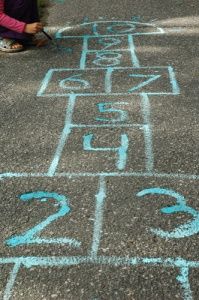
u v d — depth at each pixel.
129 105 4.26
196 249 2.68
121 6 7.21
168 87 4.57
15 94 4.60
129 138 3.75
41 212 3.02
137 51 5.50
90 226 2.88
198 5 7.06
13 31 5.63
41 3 7.39
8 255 2.70
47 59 5.41
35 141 3.78
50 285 2.50
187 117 4.02
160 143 3.67
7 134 3.90
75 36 6.08
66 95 4.52
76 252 2.70
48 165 3.46
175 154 3.52
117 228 2.85
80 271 2.58
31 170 3.42
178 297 2.40
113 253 2.68
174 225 2.86
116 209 3.01
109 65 5.16
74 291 2.46
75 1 7.61
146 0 7.45
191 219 2.90
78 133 3.86
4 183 3.30
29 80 4.89
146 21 6.51
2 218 2.98
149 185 3.21
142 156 3.52
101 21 6.60
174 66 5.05
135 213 2.96
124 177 3.30
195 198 3.08
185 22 6.37
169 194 3.12
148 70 4.98
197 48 5.50
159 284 2.48
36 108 4.30
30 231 2.86
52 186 3.25
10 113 4.24
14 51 5.63
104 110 4.20
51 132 3.89
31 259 2.67
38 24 5.61
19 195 3.18
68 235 2.82
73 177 3.33
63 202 3.09
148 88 4.57
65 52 5.59
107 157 3.52
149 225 2.86
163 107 4.20
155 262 2.61
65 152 3.61
